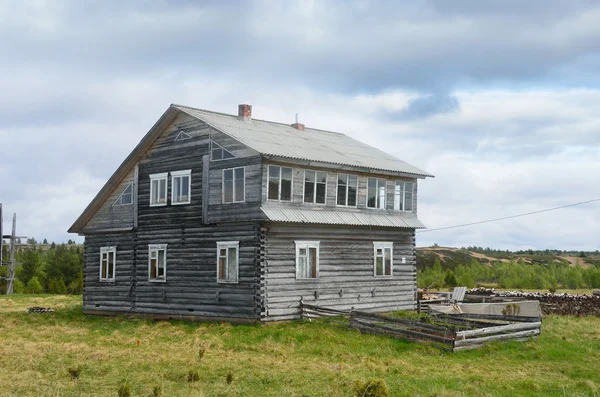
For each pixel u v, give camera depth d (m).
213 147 35.94
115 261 41.34
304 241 35.19
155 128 38.66
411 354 25.19
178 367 21.34
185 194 37.44
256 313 32.91
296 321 33.81
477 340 26.47
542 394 18.42
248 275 33.50
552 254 147.75
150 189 39.56
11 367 21.06
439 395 17.47
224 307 34.59
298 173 35.06
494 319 30.94
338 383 19.03
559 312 41.19
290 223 34.44
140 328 32.97
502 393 18.45
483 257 123.81
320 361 23.19
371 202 39.25
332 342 27.45
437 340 26.41
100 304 42.03
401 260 40.88
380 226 38.81
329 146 41.16
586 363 24.03
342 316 32.31
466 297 44.03
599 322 37.25
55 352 23.94
